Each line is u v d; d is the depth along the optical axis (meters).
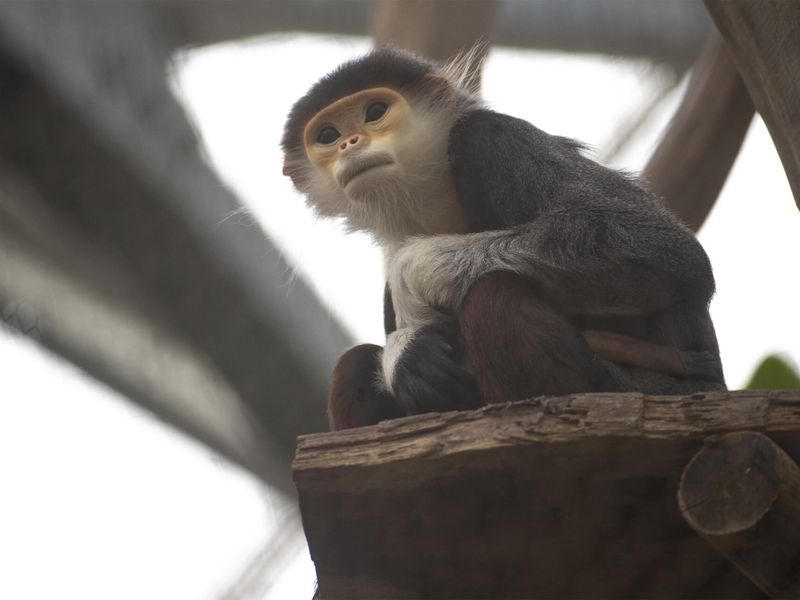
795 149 9.87
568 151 11.78
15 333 18.05
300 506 8.83
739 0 10.05
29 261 17.67
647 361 10.42
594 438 8.16
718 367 10.91
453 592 9.68
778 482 7.88
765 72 10.03
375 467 8.47
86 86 16.25
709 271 11.16
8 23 15.49
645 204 11.30
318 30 18.88
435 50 15.13
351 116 12.98
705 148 15.29
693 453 8.21
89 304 18.06
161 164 16.67
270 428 19.25
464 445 8.34
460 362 11.01
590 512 8.78
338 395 11.62
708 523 8.00
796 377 12.59
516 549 9.21
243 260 17.42
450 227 12.52
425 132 12.52
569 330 9.88
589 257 10.76
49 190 16.31
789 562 8.02
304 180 13.66
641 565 9.24
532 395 9.77
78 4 16.64
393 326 12.66
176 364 18.97
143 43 17.47
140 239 16.92
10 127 15.66
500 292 10.08
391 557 9.34
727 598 9.39
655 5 19.77
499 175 11.59
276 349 18.16
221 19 18.11
